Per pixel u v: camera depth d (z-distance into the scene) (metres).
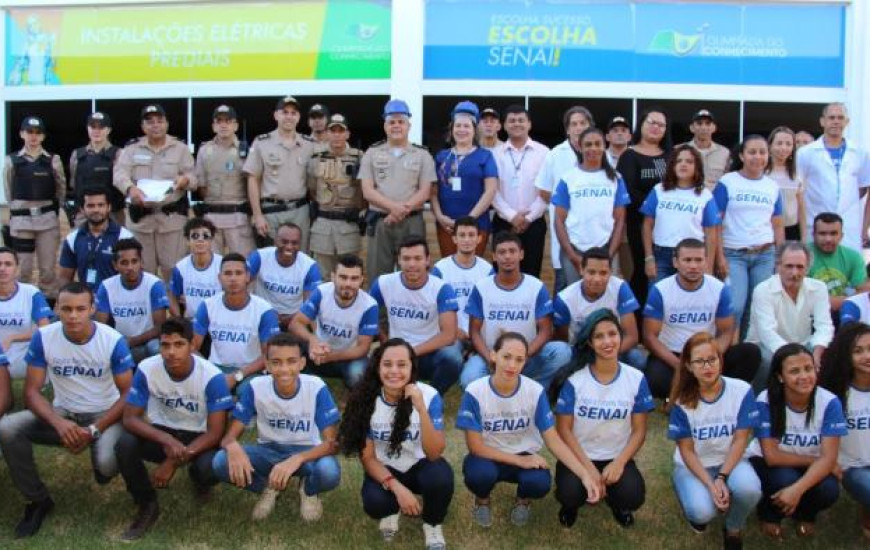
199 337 5.83
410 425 4.53
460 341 6.19
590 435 4.79
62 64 10.08
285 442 4.79
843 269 6.29
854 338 4.65
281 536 4.77
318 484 4.72
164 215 7.32
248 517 4.95
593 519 4.96
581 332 4.81
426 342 5.93
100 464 4.78
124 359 5.08
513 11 9.45
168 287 7.21
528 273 7.17
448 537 4.79
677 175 6.32
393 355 4.46
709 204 6.32
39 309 5.99
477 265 6.41
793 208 6.89
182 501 5.09
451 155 7.12
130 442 4.68
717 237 6.36
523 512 4.86
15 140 10.16
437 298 6.03
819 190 7.09
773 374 4.66
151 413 4.98
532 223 7.12
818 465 4.54
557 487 4.65
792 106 9.59
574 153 6.91
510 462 4.65
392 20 9.52
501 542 4.76
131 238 6.24
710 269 6.34
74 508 5.03
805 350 4.55
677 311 5.89
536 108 9.51
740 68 9.55
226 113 7.36
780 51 9.55
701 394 4.70
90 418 5.18
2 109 10.18
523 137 7.23
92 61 10.03
